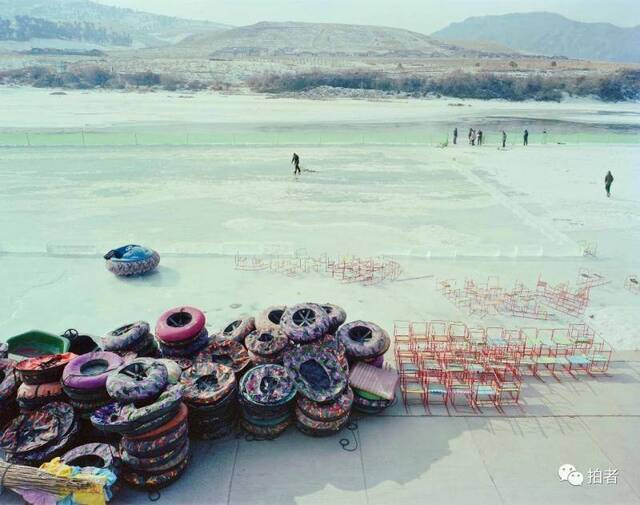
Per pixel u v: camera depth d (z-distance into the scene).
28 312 13.53
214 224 20.64
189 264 16.83
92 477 7.48
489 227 20.94
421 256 17.73
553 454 8.87
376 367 10.23
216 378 9.19
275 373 9.42
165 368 8.48
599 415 9.88
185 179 27.53
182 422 8.05
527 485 8.20
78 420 8.54
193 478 8.25
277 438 9.14
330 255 17.67
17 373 9.03
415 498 7.90
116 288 15.06
